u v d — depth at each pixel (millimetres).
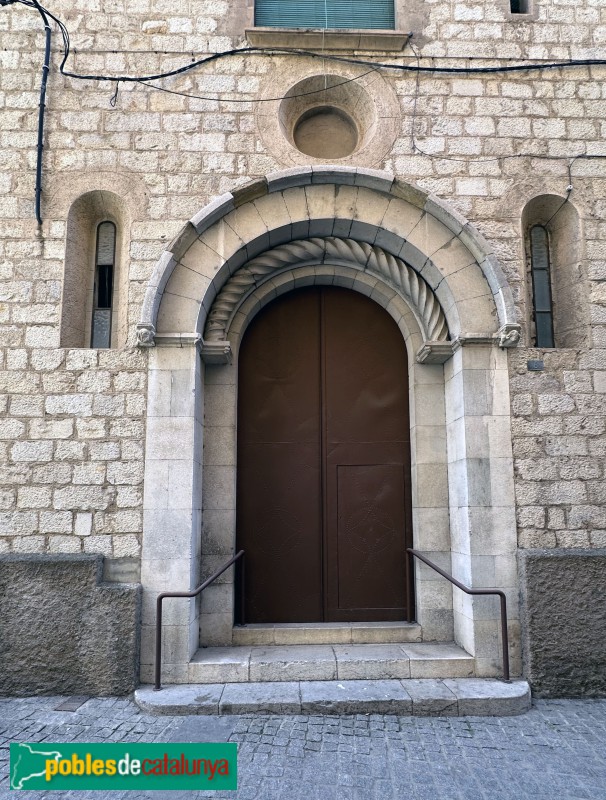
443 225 5992
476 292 5898
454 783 3857
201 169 6031
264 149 6082
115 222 6336
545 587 5371
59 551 5434
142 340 5555
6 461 5535
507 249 6027
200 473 5926
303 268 6441
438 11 6387
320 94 6402
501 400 5734
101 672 5172
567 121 6266
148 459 5539
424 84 6254
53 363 5688
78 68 6145
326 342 6586
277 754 4188
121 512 5488
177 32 6246
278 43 6227
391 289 6469
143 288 5824
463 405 5719
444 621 5961
